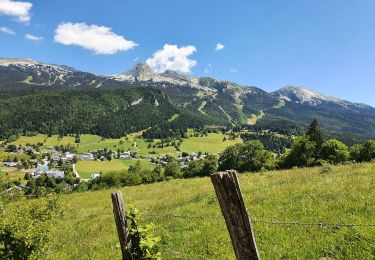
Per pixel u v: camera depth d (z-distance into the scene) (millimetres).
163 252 12062
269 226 12258
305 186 18828
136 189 42781
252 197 18469
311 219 12195
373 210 11711
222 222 14461
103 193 45812
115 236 17109
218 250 11312
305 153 87438
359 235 9562
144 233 8273
